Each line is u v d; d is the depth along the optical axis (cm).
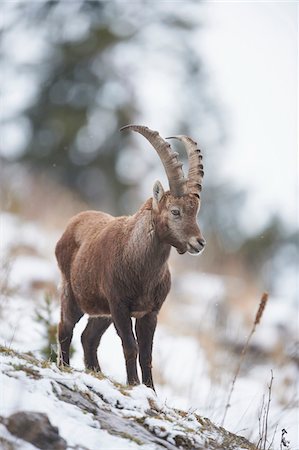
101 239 2373
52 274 3925
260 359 3972
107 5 8688
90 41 8319
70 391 1761
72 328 2531
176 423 1872
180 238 2242
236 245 7256
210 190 7781
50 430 1538
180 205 2255
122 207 7775
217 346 3856
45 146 7950
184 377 3269
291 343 4106
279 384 3506
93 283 2381
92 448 1554
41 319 2778
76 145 7912
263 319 4444
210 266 5566
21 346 2653
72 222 2591
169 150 2266
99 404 1778
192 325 4031
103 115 8088
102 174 7888
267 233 7162
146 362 2286
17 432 1510
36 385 1695
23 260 4053
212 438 1903
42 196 5772
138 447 1612
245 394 3212
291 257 7112
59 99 8244
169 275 2338
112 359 3300
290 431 2698
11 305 3238
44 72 8312
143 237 2262
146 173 7919
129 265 2253
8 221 4762
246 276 5647
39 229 4922
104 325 2522
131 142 7962
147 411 1880
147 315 2311
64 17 8562
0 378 1664
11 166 7644
